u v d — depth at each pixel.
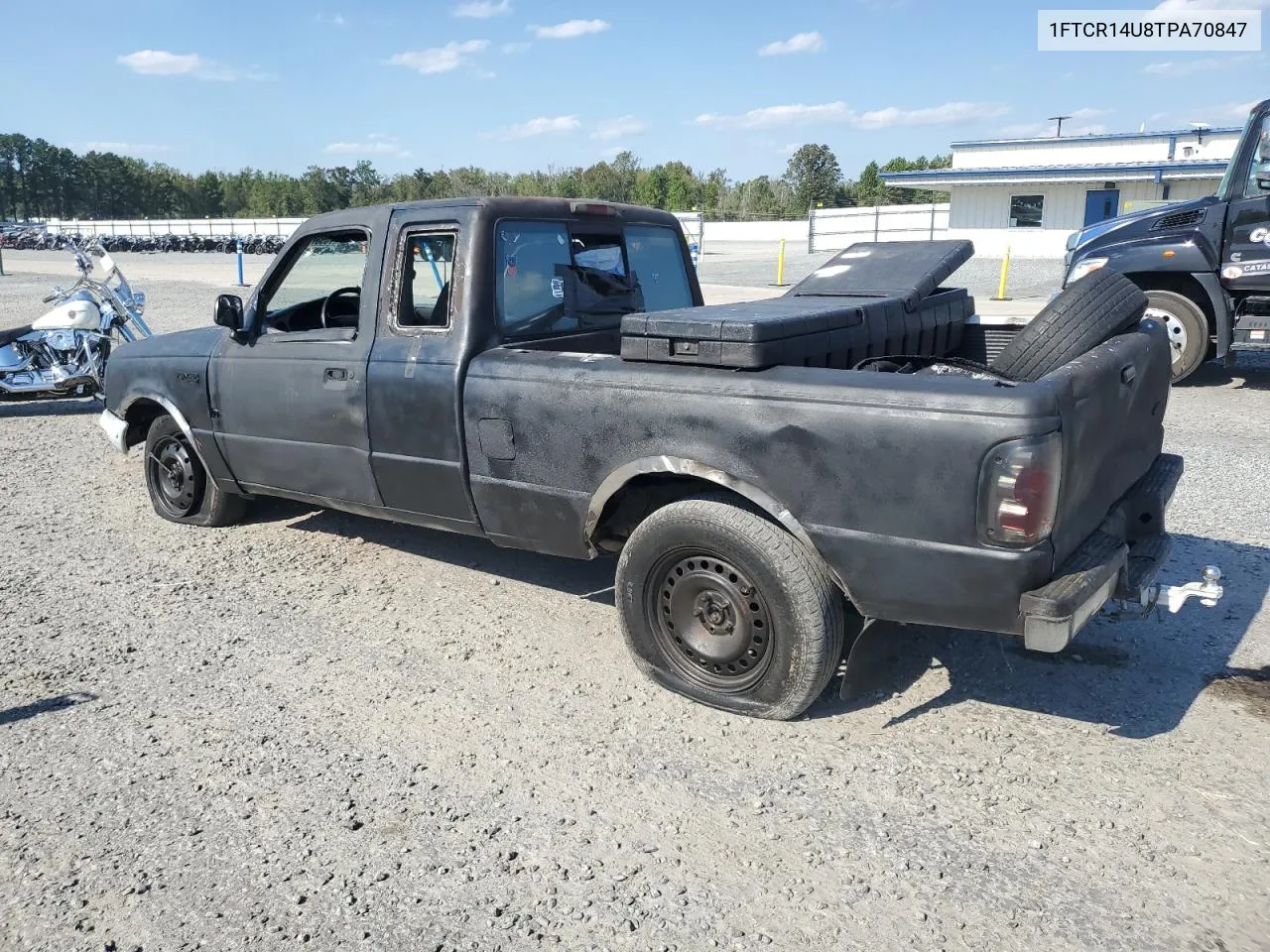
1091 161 35.59
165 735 3.62
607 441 3.70
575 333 4.69
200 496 5.98
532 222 4.45
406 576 5.18
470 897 2.73
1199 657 4.01
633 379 3.62
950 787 3.17
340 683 3.99
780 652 3.42
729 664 3.60
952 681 3.86
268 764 3.41
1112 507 3.62
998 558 2.95
